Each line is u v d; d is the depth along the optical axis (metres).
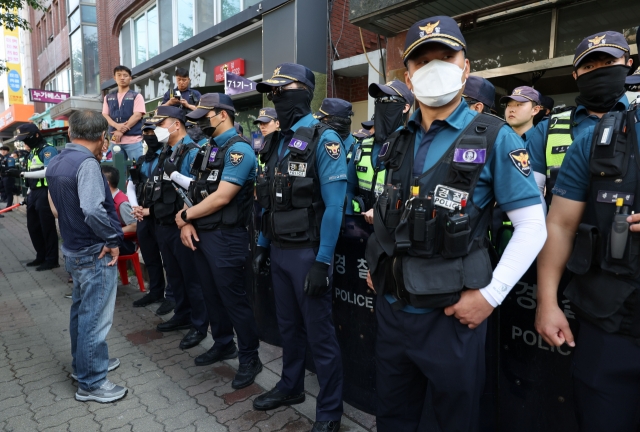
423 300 1.38
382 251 1.48
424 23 1.38
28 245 7.51
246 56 8.15
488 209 1.42
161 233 3.48
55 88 21.33
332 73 7.12
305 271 2.17
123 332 3.70
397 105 2.53
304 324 2.42
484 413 1.92
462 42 1.36
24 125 5.54
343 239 2.45
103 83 13.90
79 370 2.64
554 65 4.45
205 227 2.68
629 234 1.21
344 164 2.12
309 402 2.59
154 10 11.18
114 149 6.17
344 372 2.55
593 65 1.79
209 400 2.64
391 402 1.61
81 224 2.53
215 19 8.99
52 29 20.73
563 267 1.45
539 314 1.46
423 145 1.47
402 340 1.49
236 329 2.79
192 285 3.35
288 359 2.48
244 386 2.77
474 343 1.43
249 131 8.73
